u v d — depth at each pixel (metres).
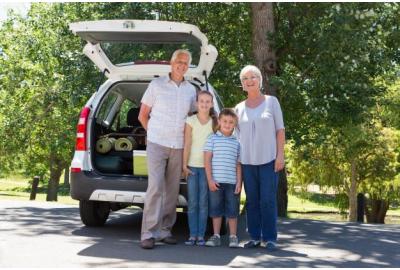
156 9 12.65
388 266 5.17
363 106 11.12
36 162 27.95
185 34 6.00
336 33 10.34
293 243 6.40
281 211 12.21
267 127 5.65
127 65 6.68
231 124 5.76
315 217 24.58
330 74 10.57
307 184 22.78
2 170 29.03
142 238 5.60
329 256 5.58
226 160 5.79
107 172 6.40
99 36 6.22
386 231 7.98
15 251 5.15
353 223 9.15
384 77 13.82
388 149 21.58
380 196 23.25
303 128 12.61
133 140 6.68
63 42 14.83
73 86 13.18
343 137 15.48
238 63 12.41
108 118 7.14
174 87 5.88
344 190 23.34
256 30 11.58
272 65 11.49
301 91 10.97
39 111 21.48
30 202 10.88
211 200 5.87
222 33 13.16
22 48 21.22
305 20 11.68
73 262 4.75
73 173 6.30
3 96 22.08
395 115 18.25
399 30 11.60
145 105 5.87
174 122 5.81
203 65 6.51
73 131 19.58
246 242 6.38
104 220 7.15
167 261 4.93
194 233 5.92
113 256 5.08
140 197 6.10
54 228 6.80
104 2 12.80
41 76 20.33
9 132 22.31
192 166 5.88
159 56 7.20
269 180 5.70
